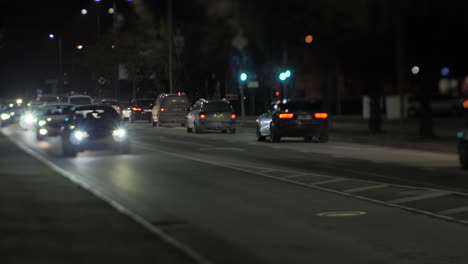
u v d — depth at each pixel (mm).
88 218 11656
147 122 63281
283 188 16703
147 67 69062
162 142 34594
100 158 25141
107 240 9711
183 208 13594
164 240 9727
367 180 18312
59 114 37031
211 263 8898
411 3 28438
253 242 10336
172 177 19031
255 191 16141
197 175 19578
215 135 41188
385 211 13234
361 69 34344
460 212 13102
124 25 74062
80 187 16172
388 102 56062
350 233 11039
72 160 24297
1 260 8414
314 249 9844
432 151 28531
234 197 15156
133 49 69000
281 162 23656
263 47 37781
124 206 13844
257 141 35500
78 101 57625
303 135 33562
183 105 52656
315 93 39312
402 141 31875
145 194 15602
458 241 10406
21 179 17906
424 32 29828
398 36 30688
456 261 9117
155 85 73375
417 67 32625
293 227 11555
